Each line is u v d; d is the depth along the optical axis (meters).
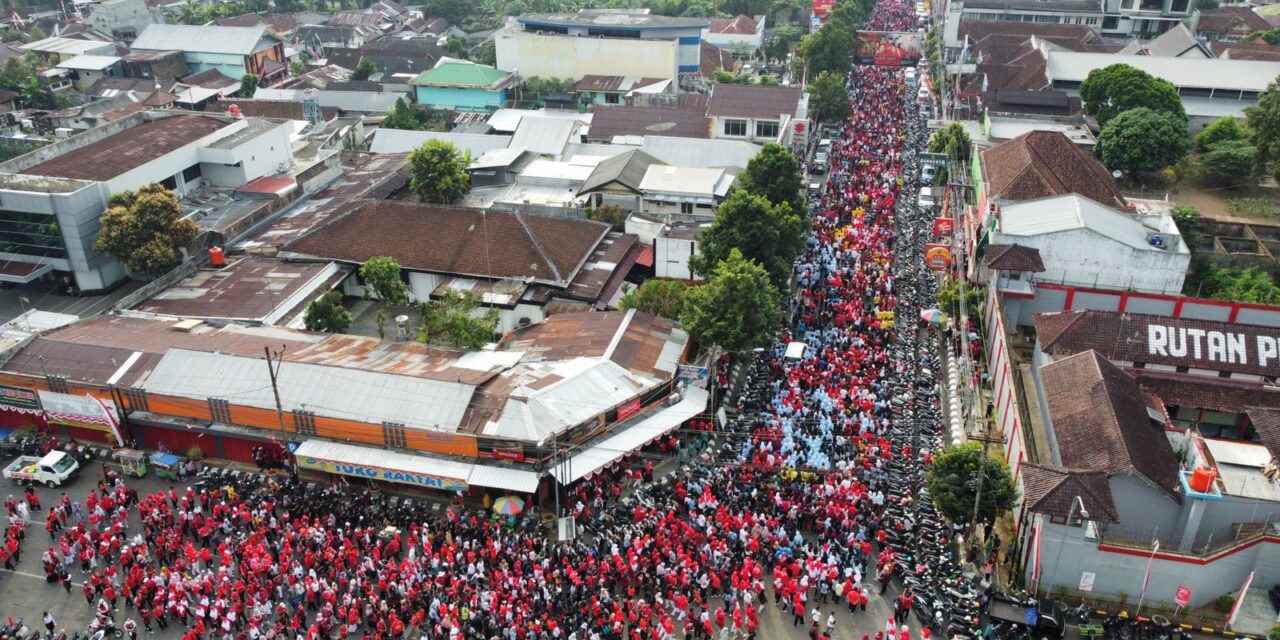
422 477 57.00
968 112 130.12
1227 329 66.38
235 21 191.00
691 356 71.31
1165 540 51.06
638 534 53.47
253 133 99.81
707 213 93.25
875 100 150.00
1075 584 50.16
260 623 48.47
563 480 55.66
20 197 78.62
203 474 60.94
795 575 50.78
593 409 59.69
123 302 74.69
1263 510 48.88
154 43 166.12
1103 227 77.44
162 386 62.41
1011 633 47.66
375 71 162.62
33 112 136.12
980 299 81.50
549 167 104.06
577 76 150.88
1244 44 148.88
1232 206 97.38
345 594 49.78
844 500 55.66
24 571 53.28
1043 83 134.00
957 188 102.50
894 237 96.50
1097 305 76.38
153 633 48.81
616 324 69.56
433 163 95.81
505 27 181.00
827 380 68.25
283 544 52.41
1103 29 183.88
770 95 117.88
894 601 50.78
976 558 53.78
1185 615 49.00
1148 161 101.19
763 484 58.31
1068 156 95.19
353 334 73.50
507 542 53.53
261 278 79.12
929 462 60.38
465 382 60.59
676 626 49.31
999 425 65.56
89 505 56.28
